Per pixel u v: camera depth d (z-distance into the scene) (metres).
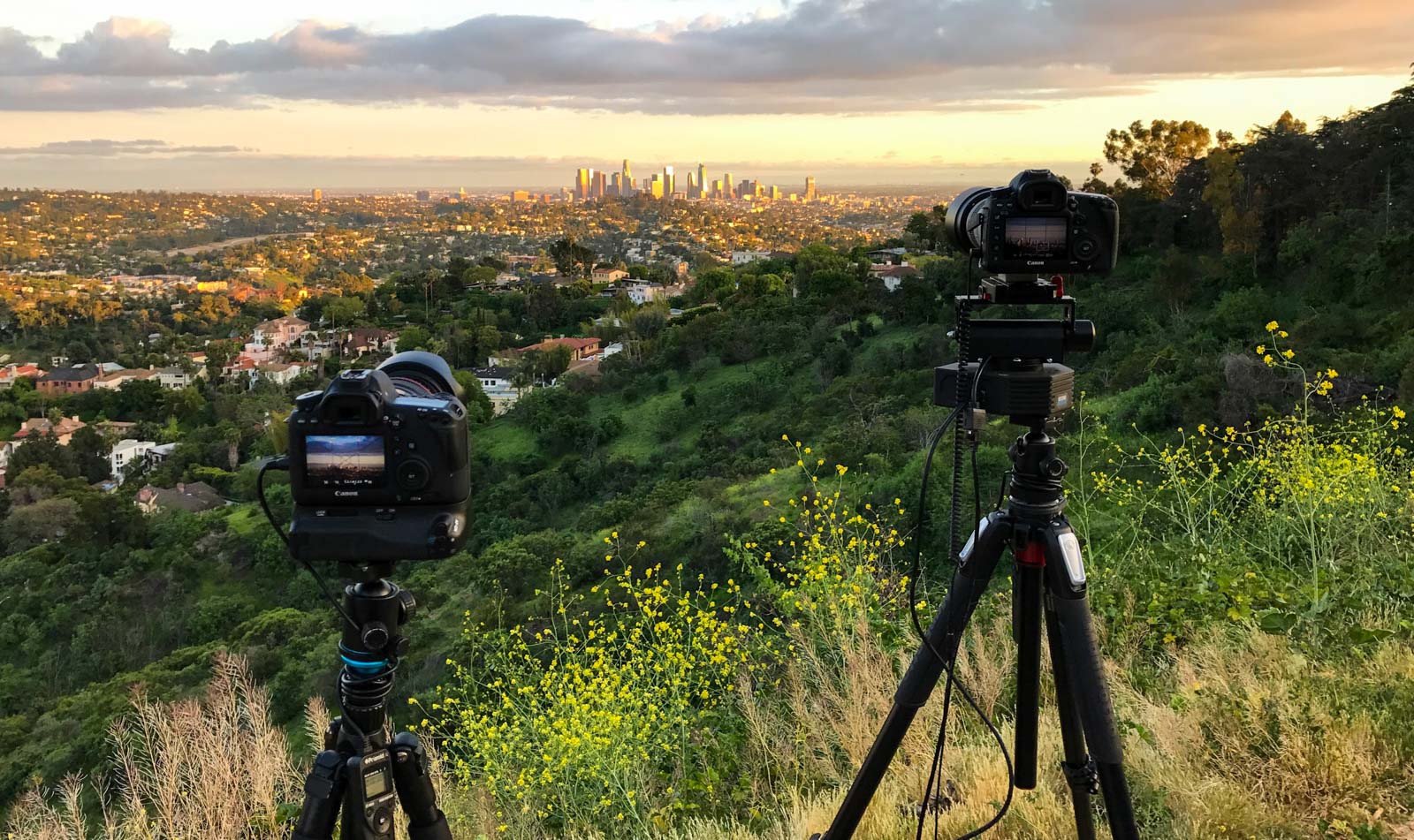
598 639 3.38
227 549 40.03
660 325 76.56
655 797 2.70
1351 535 3.38
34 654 34.69
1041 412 1.42
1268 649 2.70
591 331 92.25
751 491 20.12
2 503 55.22
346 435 1.20
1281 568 3.43
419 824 1.42
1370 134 37.56
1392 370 11.08
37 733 20.27
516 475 44.91
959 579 1.50
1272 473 3.71
